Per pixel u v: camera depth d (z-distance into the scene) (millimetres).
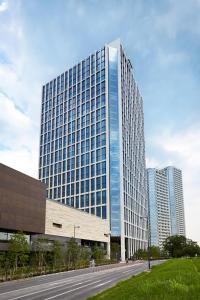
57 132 153875
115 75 142000
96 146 135000
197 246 169250
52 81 165250
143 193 172375
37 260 59750
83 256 81562
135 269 66500
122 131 136500
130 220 136375
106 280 40750
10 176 57375
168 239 175625
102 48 146750
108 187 126312
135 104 170000
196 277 22297
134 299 14070
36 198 66250
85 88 147750
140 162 171250
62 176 144500
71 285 35219
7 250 51812
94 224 108312
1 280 41562
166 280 19953
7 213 55500
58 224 81688
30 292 29125
